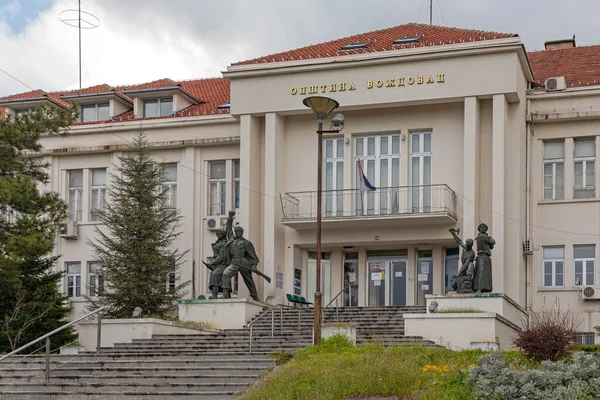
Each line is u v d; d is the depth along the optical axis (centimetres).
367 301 3653
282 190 3644
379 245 3622
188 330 3016
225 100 4156
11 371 2475
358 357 2239
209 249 3853
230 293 3294
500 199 3319
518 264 3338
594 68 3728
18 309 3078
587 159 3509
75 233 3994
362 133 3619
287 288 3597
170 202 3934
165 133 3950
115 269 3369
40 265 3219
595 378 1770
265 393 2033
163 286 3388
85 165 4062
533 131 3538
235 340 2780
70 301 3900
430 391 1877
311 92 3550
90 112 4206
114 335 2880
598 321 3362
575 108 3488
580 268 3459
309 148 3666
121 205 3506
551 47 4225
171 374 2345
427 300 3025
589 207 3462
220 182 3916
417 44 3503
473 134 3366
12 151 2872
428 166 3547
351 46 3697
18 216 2798
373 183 3594
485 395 1792
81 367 2448
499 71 3356
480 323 2770
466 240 3094
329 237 3597
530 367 2108
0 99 4197
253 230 3588
